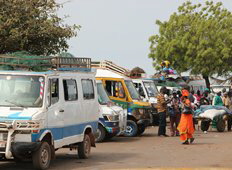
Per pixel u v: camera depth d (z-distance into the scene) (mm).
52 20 26203
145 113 24016
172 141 21391
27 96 12836
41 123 12391
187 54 56938
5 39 24469
